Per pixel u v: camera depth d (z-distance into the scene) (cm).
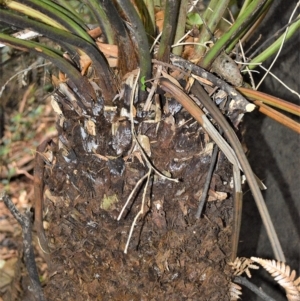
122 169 83
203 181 85
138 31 73
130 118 81
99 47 84
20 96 209
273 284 197
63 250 93
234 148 75
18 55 199
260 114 183
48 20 84
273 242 75
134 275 89
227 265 93
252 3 76
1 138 212
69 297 96
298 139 176
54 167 88
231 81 84
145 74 79
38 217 99
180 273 89
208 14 91
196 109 76
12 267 198
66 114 85
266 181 190
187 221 87
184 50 90
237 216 82
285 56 167
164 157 83
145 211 85
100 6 80
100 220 87
